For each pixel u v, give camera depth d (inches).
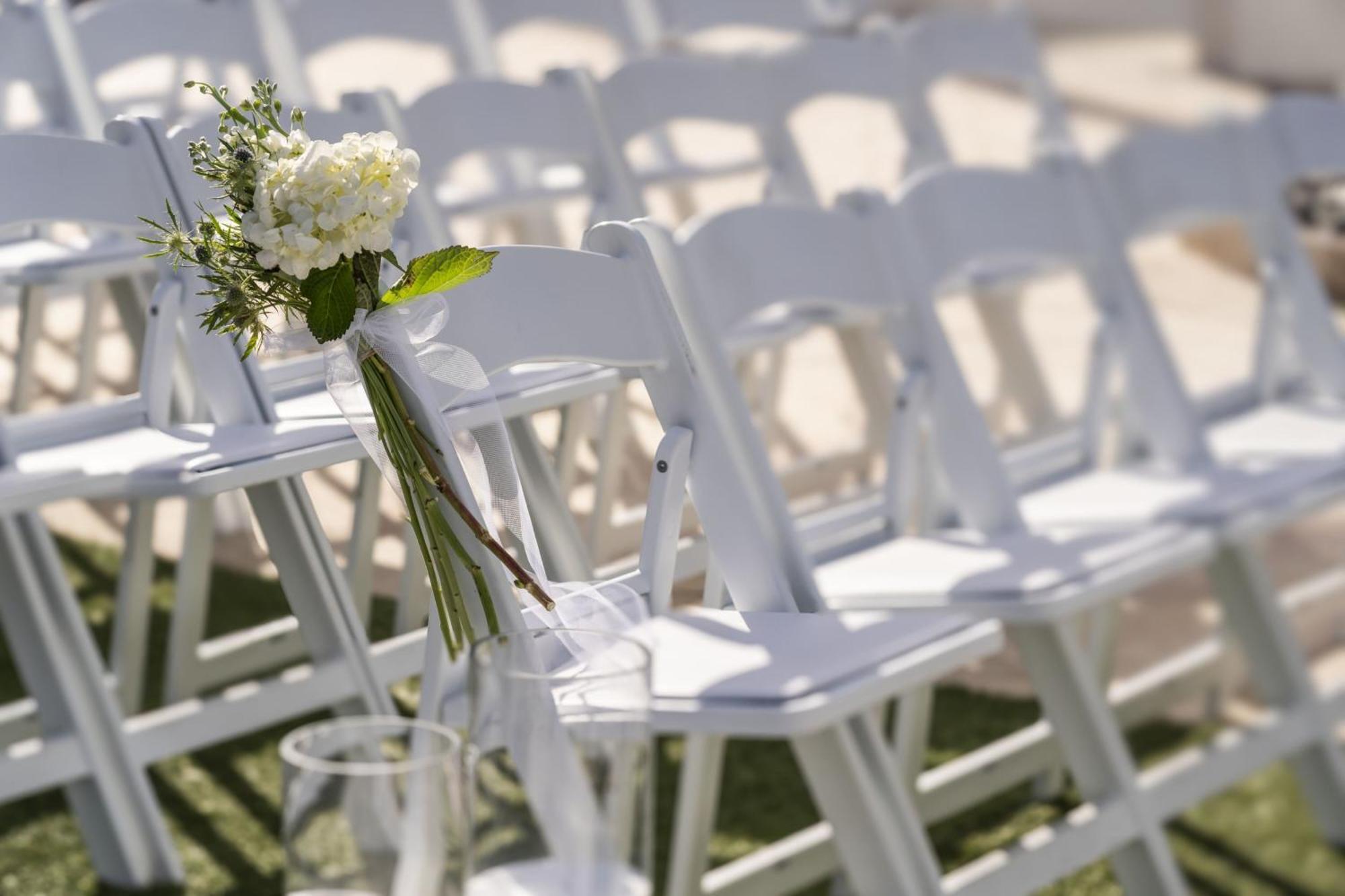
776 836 101.2
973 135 275.4
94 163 78.2
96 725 91.0
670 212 187.9
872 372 113.0
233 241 54.2
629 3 161.5
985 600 82.7
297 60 135.4
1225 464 112.7
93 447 75.9
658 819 102.7
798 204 88.3
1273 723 110.4
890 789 71.1
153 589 126.4
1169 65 353.7
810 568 75.0
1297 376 135.0
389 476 58.3
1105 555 88.8
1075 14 372.5
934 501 97.3
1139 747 118.2
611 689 39.4
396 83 249.9
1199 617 142.5
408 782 35.3
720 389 76.3
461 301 66.3
